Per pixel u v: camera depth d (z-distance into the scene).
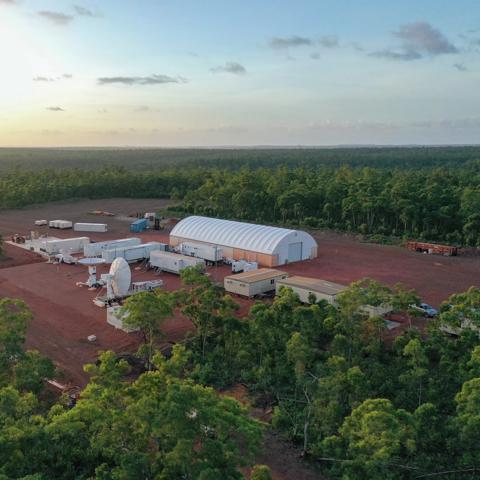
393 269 63.62
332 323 36.03
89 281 54.38
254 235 66.81
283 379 33.94
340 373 27.98
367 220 92.44
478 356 28.73
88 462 21.14
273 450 27.48
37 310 47.09
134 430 19.20
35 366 27.69
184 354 27.83
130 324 34.34
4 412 20.58
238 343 36.28
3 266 64.25
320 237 86.19
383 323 36.25
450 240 82.12
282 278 53.38
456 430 25.92
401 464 25.23
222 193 107.81
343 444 24.58
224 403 19.58
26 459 19.03
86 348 38.78
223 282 56.53
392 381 32.38
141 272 61.88
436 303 49.84
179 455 17.16
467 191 83.50
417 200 87.62
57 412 21.88
